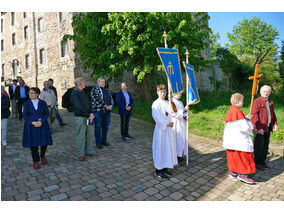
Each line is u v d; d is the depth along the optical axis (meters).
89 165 4.14
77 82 4.38
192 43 9.49
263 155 4.16
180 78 4.13
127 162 4.33
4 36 21.48
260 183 3.52
